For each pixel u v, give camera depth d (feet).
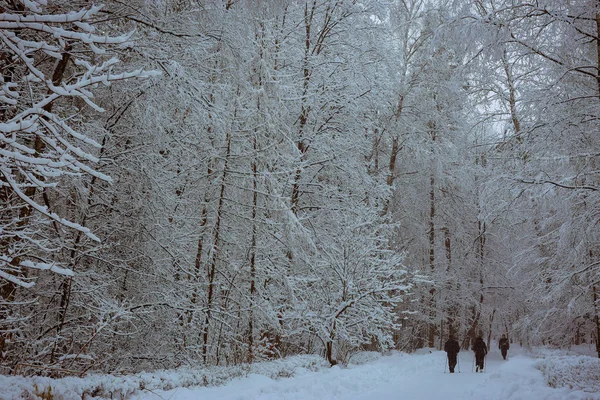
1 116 21.91
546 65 42.47
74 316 32.60
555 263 54.65
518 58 40.06
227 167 41.50
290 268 47.88
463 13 37.37
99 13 25.29
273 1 42.45
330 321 45.80
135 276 36.91
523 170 40.75
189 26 32.35
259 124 42.27
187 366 33.99
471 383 35.96
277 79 48.34
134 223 35.58
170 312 37.42
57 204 31.01
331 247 48.52
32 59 14.29
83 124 30.96
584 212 39.63
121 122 35.14
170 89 29.81
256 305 42.04
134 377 23.16
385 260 49.37
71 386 18.93
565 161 38.17
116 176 34.22
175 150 38.27
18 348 27.32
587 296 50.75
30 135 20.10
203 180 41.63
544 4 35.09
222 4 33.42
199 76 33.50
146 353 36.81
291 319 47.78
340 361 48.39
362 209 50.52
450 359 48.39
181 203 39.55
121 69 29.71
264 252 44.60
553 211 47.47
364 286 47.85
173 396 22.68
